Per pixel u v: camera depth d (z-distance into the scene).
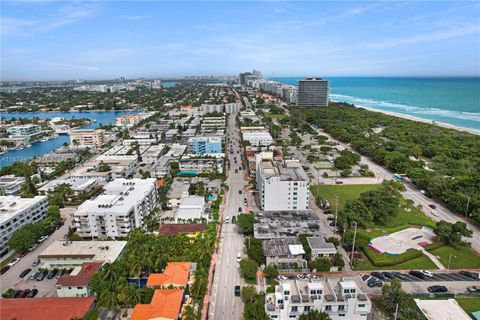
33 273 143.12
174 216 190.50
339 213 191.75
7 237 162.12
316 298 103.69
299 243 151.75
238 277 137.75
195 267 136.75
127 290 113.25
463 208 193.38
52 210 187.38
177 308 106.44
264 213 189.62
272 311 103.69
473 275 137.00
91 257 141.00
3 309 110.44
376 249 156.88
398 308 111.31
